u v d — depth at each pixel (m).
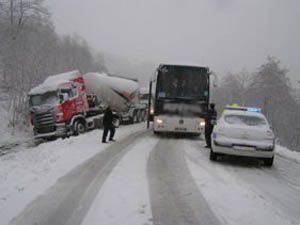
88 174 8.48
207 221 5.43
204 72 16.95
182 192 7.04
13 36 39.00
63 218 5.41
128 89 25.86
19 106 26.94
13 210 5.79
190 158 11.38
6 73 32.41
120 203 6.18
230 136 10.39
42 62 35.25
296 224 5.44
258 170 9.98
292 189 7.78
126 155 11.45
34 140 20.64
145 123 28.88
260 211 5.99
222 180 8.26
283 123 45.59
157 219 5.44
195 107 16.89
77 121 20.69
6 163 11.91
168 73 16.98
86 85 22.83
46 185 7.42
